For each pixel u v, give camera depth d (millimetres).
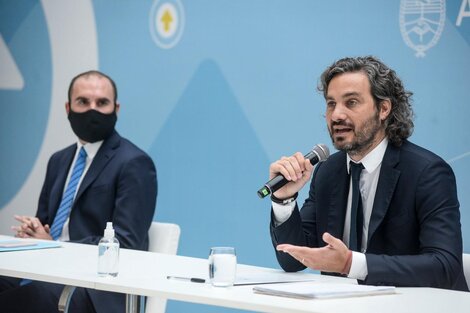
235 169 6621
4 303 4414
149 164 5473
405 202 3777
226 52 6672
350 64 3904
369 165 3910
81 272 3314
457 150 5699
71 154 5758
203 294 2787
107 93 5566
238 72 6617
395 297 2885
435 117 5781
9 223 7695
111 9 7242
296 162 3643
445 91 5746
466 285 3760
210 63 6750
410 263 3299
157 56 7012
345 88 3848
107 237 3252
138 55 7109
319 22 6246
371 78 3852
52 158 5863
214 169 6719
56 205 5609
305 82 6309
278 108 6430
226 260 2994
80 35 7391
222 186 6680
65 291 3301
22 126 7672
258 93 6516
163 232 5266
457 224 3643
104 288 3047
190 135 6836
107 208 5348
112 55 7234
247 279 3182
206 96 6766
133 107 7121
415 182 3760
